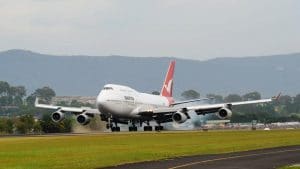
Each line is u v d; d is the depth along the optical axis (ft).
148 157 296.30
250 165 258.37
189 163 265.95
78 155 305.32
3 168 244.63
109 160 278.46
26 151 334.03
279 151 339.98
